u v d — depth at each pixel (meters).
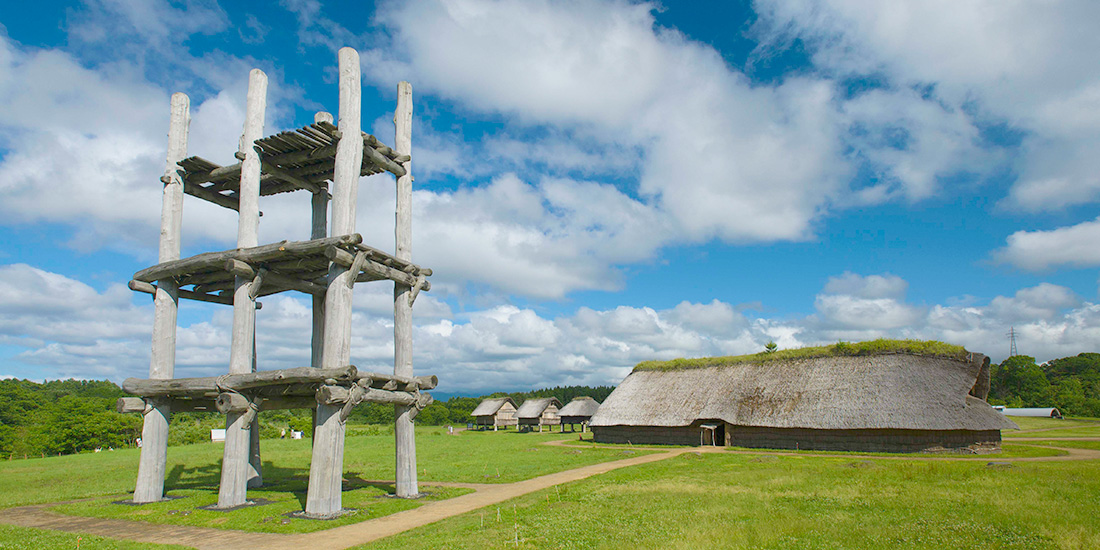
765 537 12.57
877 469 24.03
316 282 22.89
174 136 22.81
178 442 54.78
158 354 21.30
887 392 35.81
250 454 23.56
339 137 19.16
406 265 20.72
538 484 22.98
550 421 79.25
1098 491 17.06
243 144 21.00
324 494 16.97
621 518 15.30
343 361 17.75
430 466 30.45
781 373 42.97
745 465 27.55
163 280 21.91
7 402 70.75
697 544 12.18
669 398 47.12
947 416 32.88
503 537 13.52
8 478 27.11
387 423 105.19
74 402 61.03
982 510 14.78
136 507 19.08
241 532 15.35
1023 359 114.12
